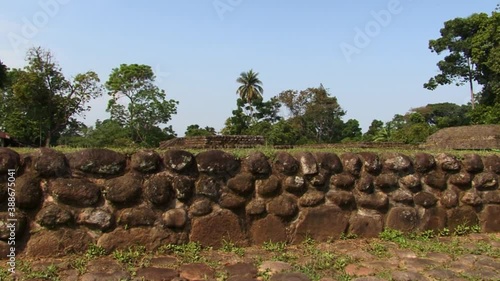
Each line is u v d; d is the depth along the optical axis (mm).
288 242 3949
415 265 3475
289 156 4055
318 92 50562
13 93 32531
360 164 4375
